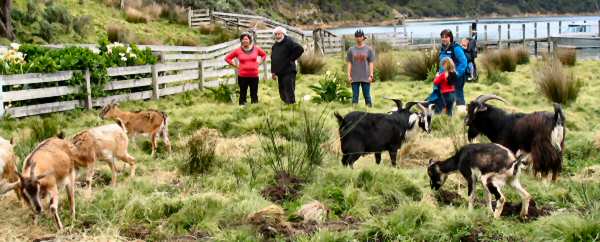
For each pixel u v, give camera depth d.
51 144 6.47
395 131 8.10
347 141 7.99
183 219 6.26
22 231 6.15
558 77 13.80
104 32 25.88
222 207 6.51
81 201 6.77
